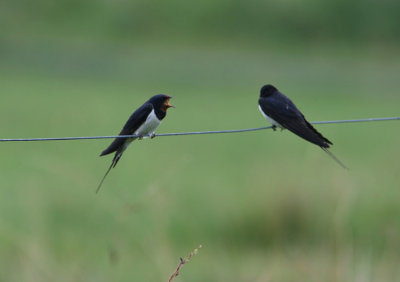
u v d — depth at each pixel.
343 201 9.49
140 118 7.24
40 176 13.82
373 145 21.02
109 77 40.94
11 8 58.38
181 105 31.27
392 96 36.69
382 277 8.43
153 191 8.18
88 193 10.70
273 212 10.09
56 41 51.72
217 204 11.53
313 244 9.51
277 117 8.11
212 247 10.23
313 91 37.88
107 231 9.40
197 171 16.30
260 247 10.11
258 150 20.44
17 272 8.03
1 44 48.59
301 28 57.28
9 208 11.95
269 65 47.72
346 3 60.41
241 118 27.88
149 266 8.25
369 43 54.78
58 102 30.03
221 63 47.94
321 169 10.84
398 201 11.31
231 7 60.12
